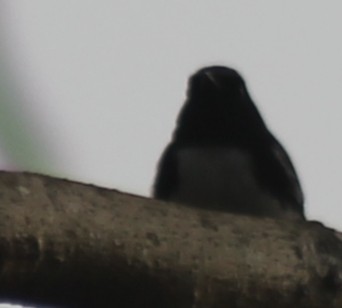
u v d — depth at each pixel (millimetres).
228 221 2123
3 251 1863
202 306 2061
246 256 2094
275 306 2109
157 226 2037
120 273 1972
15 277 1887
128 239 1988
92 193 2002
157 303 2027
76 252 1928
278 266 2111
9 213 1885
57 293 1942
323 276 2129
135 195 2059
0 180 1926
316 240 2162
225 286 2068
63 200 1957
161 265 2010
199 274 2043
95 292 1970
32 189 1936
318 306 2129
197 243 2061
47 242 1901
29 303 1938
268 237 2137
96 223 1967
